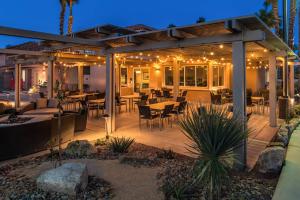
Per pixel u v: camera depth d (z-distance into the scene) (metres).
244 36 4.29
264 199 2.94
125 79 17.25
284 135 5.45
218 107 3.22
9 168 3.98
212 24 4.34
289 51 7.72
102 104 9.37
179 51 7.30
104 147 5.21
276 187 3.26
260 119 8.43
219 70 13.82
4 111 7.76
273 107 7.33
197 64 13.37
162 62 12.88
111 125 6.72
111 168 3.89
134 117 9.00
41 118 6.77
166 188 3.09
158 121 8.19
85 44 5.96
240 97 4.29
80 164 3.33
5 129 4.42
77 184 3.01
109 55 6.75
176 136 6.22
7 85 20.66
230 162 2.87
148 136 6.22
